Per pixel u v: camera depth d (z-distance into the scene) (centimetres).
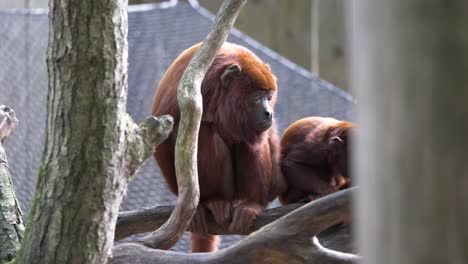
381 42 374
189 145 823
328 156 1248
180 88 845
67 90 699
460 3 358
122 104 716
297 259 737
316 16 2545
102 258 732
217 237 1199
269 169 1144
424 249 371
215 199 1094
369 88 382
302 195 1238
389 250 381
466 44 359
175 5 2081
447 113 364
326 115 1703
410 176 372
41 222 719
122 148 719
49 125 722
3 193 941
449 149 365
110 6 690
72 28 688
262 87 1141
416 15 364
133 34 1898
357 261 727
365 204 392
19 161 1527
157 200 1461
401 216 376
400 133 373
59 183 711
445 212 367
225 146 1140
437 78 364
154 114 1143
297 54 2534
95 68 693
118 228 959
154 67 1767
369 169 386
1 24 1862
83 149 704
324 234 922
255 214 1045
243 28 2512
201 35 1889
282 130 1631
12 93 1672
